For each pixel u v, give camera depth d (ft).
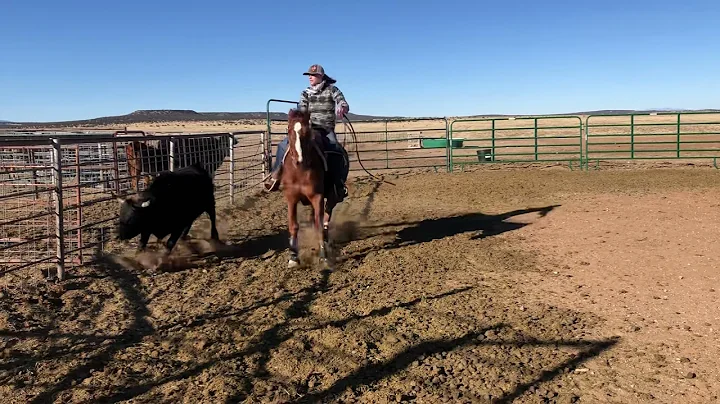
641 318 17.35
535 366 14.32
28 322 17.40
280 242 29.17
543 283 21.33
